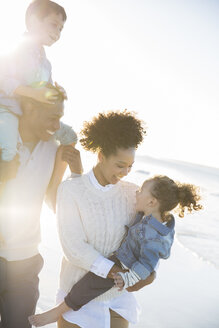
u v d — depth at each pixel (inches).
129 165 89.7
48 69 107.0
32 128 92.2
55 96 89.4
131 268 90.3
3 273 94.6
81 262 89.7
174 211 103.1
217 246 263.9
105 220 91.6
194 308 165.5
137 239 92.4
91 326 93.1
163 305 166.4
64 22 107.4
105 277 89.2
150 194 95.0
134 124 87.8
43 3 103.2
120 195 95.4
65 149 98.3
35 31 103.4
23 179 93.0
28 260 97.1
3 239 93.4
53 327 134.7
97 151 91.0
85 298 91.1
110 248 94.0
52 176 99.4
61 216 90.8
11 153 88.3
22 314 97.9
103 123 87.9
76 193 90.7
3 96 90.0
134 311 100.0
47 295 154.8
